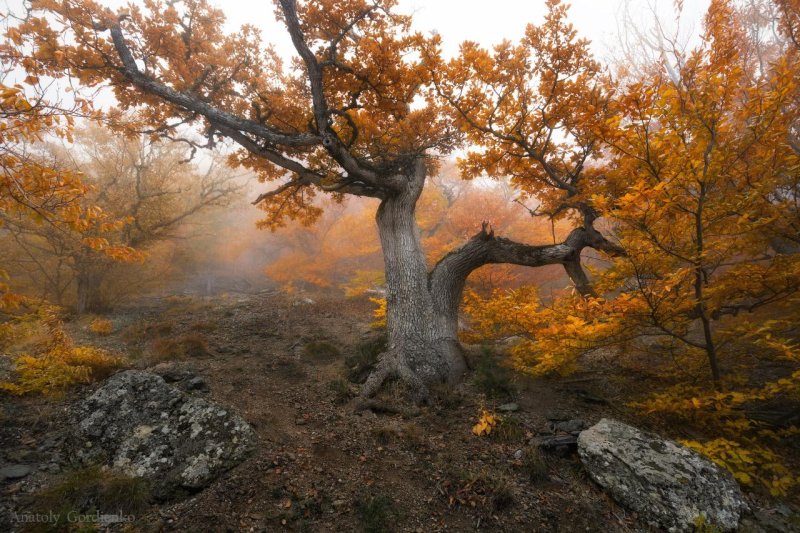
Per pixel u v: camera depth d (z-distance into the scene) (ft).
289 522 9.45
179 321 32.01
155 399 13.29
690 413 13.20
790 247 15.71
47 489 9.74
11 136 8.77
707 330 13.62
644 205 12.25
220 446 11.64
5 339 16.49
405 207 22.50
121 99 21.97
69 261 34.94
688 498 9.75
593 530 9.51
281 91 23.71
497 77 17.16
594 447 11.54
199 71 22.97
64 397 14.97
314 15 18.53
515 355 17.98
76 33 18.20
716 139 12.13
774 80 10.85
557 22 16.80
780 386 11.04
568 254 20.13
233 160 26.66
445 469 11.78
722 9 13.51
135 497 9.59
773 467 10.84
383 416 15.57
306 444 13.01
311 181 24.02
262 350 24.11
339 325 31.01
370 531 9.23
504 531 9.48
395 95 20.68
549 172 20.27
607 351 21.67
